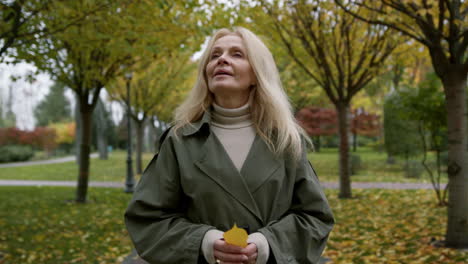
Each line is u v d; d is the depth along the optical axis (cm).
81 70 705
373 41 775
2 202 876
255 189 128
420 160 1427
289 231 124
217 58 141
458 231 432
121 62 711
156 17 529
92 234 546
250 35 147
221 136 139
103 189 1148
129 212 132
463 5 435
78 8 488
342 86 839
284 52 810
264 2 676
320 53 770
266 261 118
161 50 616
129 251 450
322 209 133
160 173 134
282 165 133
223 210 125
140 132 1634
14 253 447
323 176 1426
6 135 3469
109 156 3388
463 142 430
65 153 4797
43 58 544
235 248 109
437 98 634
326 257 404
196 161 130
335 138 3538
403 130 1295
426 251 418
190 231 121
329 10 666
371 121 2461
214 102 149
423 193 905
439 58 426
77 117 2334
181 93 1605
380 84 1631
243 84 140
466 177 431
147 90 1460
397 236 497
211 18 543
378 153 2555
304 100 1559
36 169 2122
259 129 139
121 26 530
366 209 714
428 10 396
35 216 694
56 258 426
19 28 475
